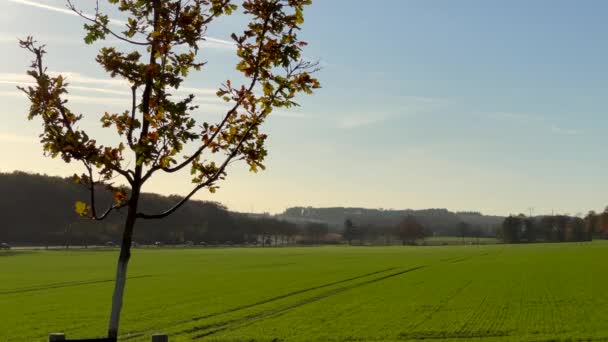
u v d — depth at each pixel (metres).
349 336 28.45
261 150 10.38
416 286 54.31
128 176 9.25
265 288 53.94
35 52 9.05
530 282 57.25
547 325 30.92
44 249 164.62
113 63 9.12
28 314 38.22
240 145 10.21
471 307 38.81
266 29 9.85
